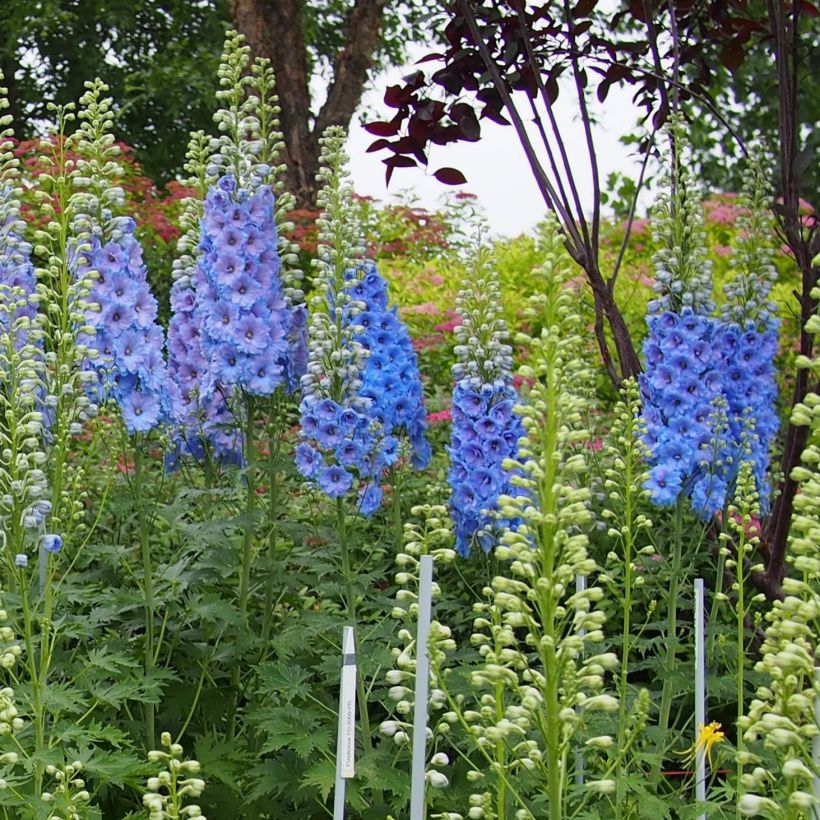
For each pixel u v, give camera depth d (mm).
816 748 2570
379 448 4844
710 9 5883
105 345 4719
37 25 20578
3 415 4523
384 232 11336
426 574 2988
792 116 5207
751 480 4258
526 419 2904
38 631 4715
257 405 5141
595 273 5348
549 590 2816
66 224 4613
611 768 3354
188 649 4832
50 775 4168
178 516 4836
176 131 21422
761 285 5359
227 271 4969
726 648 5121
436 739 3816
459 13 5398
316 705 4578
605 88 5672
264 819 4625
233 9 11562
